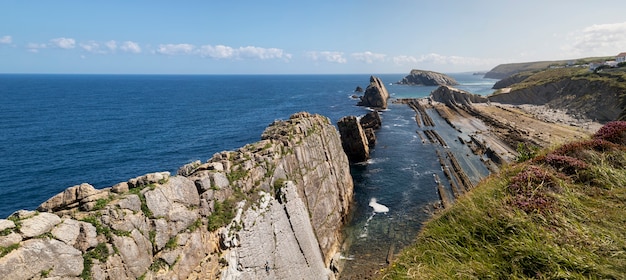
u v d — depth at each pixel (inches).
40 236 486.9
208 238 745.6
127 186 663.1
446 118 4010.8
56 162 2342.5
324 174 1451.8
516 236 323.9
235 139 3159.5
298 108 5398.6
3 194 1815.9
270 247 885.8
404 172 2123.5
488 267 308.8
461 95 5324.8
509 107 4817.9
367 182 1972.2
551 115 4033.0
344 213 1518.2
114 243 568.4
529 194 407.8
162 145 2886.3
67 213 573.3
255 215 874.1
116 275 557.0
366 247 1306.6
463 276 311.1
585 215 336.2
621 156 471.8
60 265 493.4
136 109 5177.2
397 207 1637.6
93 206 588.7
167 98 7116.1
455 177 2006.6
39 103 5684.1
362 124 3560.5
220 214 794.2
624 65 4955.7
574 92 4402.1
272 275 856.9
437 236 399.9
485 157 2367.1
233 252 779.4
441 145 2758.4
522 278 278.5
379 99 5275.6
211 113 4859.7
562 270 267.7
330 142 1692.9
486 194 452.4
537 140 2588.6
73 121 3949.3
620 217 314.5
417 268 347.9
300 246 1019.3
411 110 4938.5
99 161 2390.5
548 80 5226.4
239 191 877.8
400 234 1380.4
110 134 3270.2
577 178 440.5
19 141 2888.8
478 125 3567.9
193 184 765.9
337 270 1167.0
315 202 1286.9
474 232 370.9
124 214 601.0
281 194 1036.5
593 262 263.1
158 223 649.0
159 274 619.2
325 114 4685.0
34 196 1811.0
